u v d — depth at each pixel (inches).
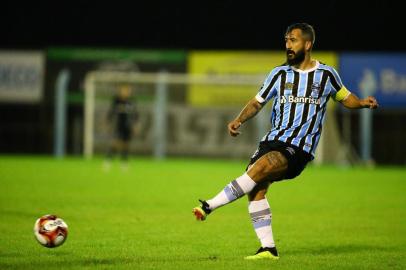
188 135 3944.4
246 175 927.7
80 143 3978.8
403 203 1844.2
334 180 2625.5
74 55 3919.8
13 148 3951.8
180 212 1577.3
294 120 955.3
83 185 2197.3
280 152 936.9
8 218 1419.8
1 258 972.6
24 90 3902.6
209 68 3909.9
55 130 3914.9
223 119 3919.8
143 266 919.0
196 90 3934.5
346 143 3767.2
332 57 3732.8
